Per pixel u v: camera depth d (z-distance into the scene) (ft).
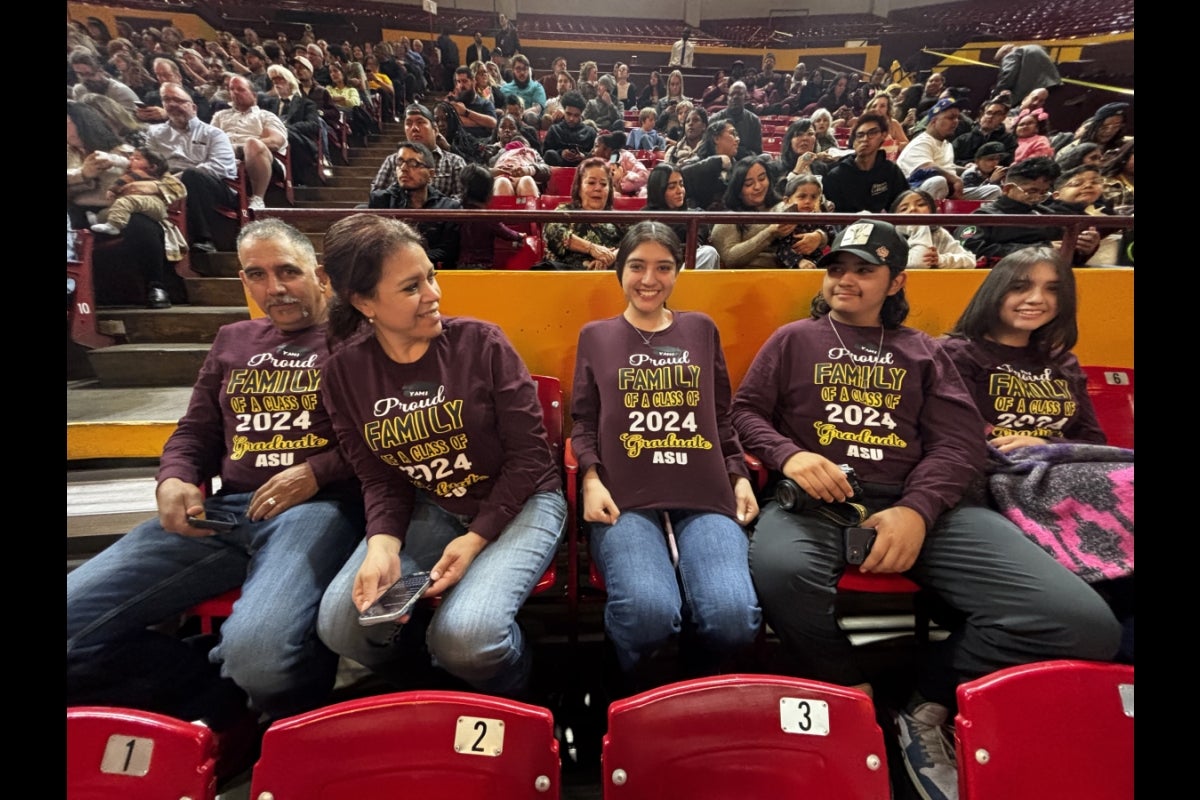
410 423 3.84
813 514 4.17
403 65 24.06
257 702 3.51
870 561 3.83
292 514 4.07
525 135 17.42
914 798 3.80
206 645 4.27
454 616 3.37
